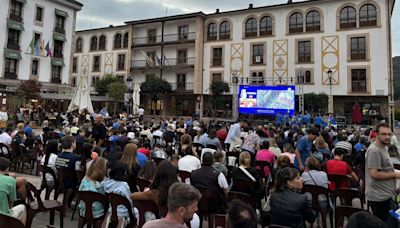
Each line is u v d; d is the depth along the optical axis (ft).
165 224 8.35
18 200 14.64
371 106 92.58
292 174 13.07
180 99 124.16
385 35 90.84
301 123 67.56
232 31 113.39
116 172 14.43
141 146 29.17
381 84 90.17
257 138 30.68
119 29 139.64
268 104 79.30
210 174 16.46
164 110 124.57
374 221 6.56
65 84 118.32
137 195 12.71
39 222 17.56
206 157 16.98
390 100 88.99
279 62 104.17
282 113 77.46
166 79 126.93
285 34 104.12
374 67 91.35
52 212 16.40
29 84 90.02
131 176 18.88
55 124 75.92
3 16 101.81
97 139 31.19
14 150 31.42
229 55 113.29
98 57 144.36
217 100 106.11
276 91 78.54
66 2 119.34
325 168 23.21
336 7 97.40
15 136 32.40
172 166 12.46
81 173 19.12
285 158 20.49
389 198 12.96
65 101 115.55
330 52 97.25
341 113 96.12
